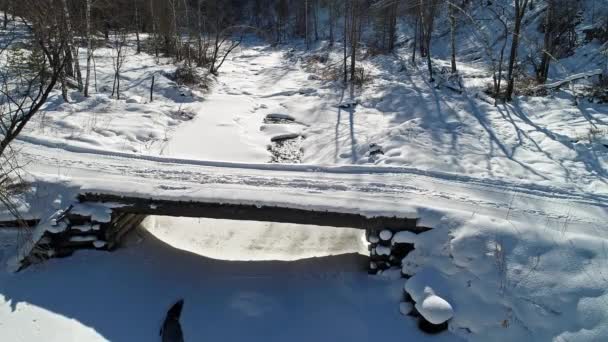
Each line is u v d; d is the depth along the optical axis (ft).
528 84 50.65
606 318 19.17
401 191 25.91
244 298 23.50
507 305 20.58
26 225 25.02
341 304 23.16
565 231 22.62
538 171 30.07
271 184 26.35
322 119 45.47
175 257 26.89
